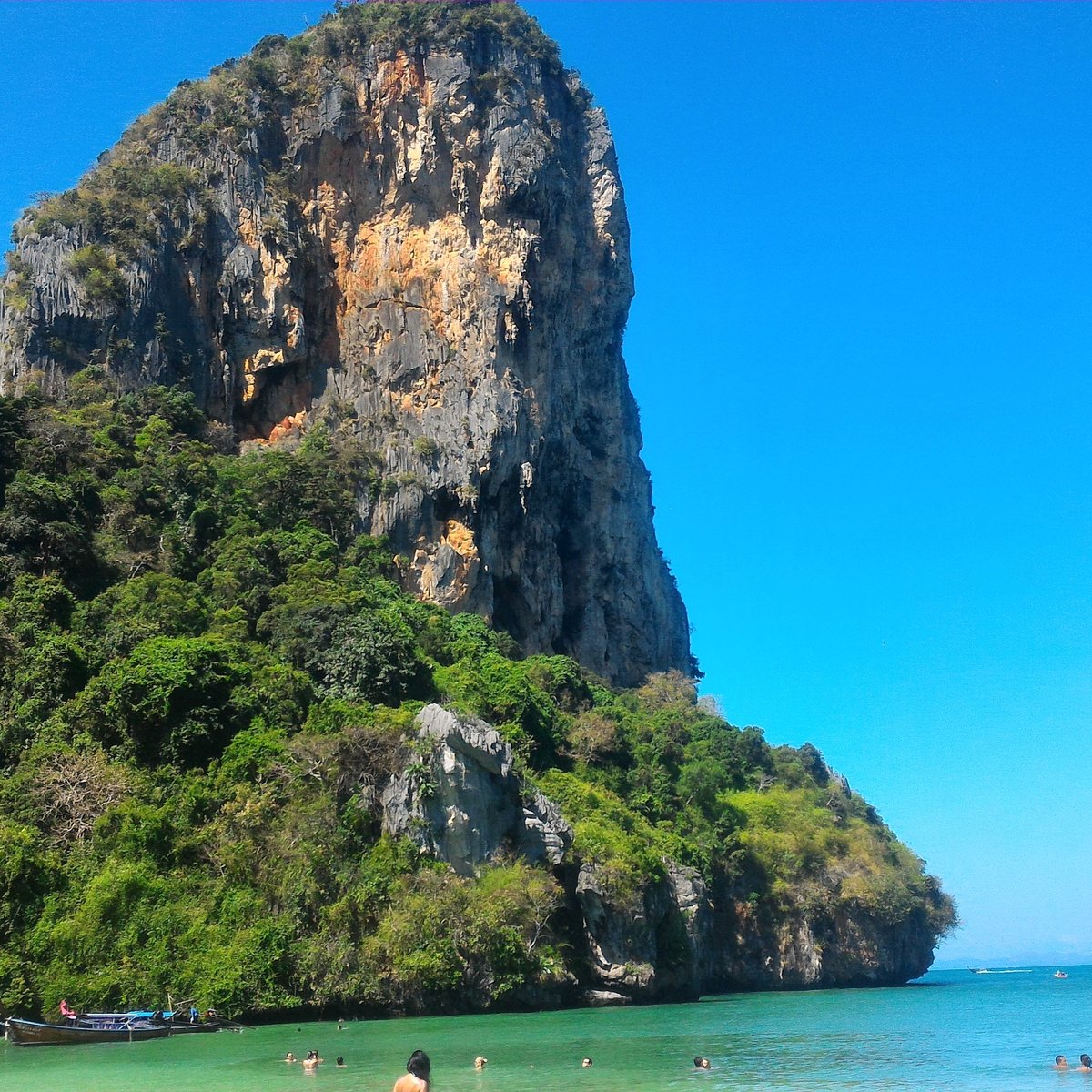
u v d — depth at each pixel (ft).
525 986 203.10
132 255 358.84
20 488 255.50
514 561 392.68
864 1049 152.87
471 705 270.26
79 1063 137.69
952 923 400.26
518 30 455.22
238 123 402.93
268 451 347.77
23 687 215.51
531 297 410.11
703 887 272.72
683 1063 136.15
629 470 481.46
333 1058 138.62
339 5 452.76
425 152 413.18
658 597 489.67
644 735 344.90
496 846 214.07
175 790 204.33
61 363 336.90
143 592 249.96
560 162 447.42
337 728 223.30
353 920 193.36
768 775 392.47
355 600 274.57
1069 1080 125.18
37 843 187.83
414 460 371.76
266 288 384.47
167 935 182.91
